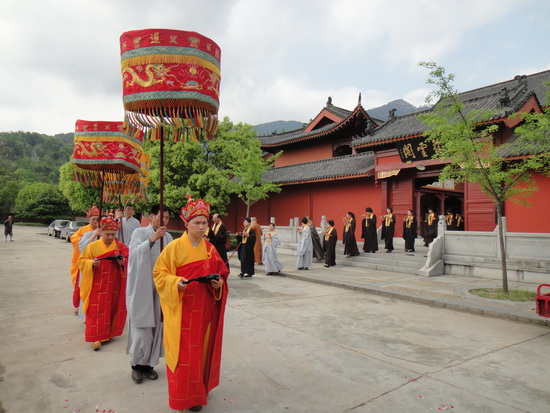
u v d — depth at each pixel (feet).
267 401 11.96
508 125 45.88
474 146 29.76
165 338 10.71
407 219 50.83
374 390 12.93
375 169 62.03
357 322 22.11
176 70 11.87
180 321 10.59
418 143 53.88
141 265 12.67
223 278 11.64
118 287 17.60
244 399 12.07
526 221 47.34
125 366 14.58
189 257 11.12
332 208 73.26
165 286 10.66
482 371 14.90
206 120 12.53
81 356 15.57
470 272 38.99
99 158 18.83
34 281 34.58
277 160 102.94
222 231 34.19
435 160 53.01
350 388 13.07
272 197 87.40
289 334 19.30
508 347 18.10
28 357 15.40
